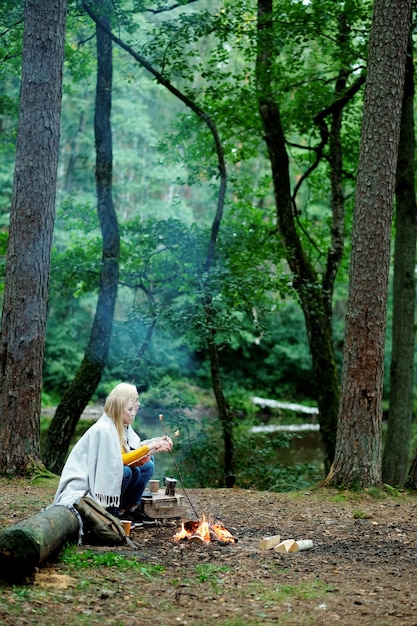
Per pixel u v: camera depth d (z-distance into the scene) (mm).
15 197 9242
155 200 28016
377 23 9164
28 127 9195
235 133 15266
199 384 32406
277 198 14297
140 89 27844
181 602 4578
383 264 9055
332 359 13820
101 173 13336
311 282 13938
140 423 21875
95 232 22562
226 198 15969
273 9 13727
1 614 3953
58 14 9258
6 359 9180
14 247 9211
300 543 6203
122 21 12766
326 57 14961
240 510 8055
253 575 5293
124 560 5324
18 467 9086
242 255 13664
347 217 16688
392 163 9102
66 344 28672
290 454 20547
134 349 17719
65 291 14828
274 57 13750
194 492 9227
